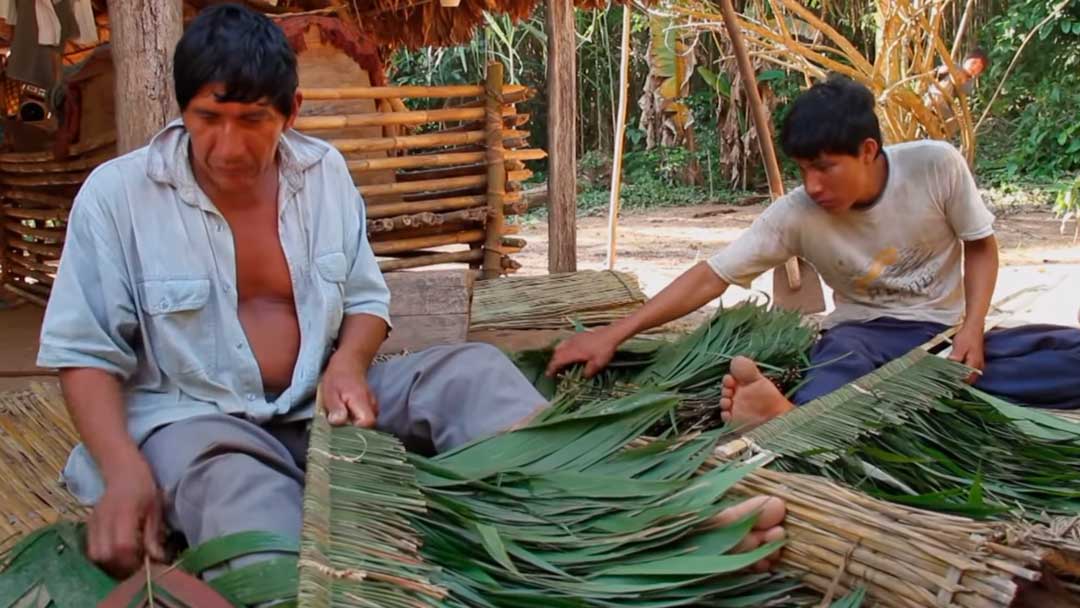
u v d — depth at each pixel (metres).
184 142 1.95
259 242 2.03
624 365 2.85
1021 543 1.59
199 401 1.99
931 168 2.71
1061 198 8.88
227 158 1.80
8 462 2.33
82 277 1.90
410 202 4.38
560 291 3.80
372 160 4.19
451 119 4.40
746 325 2.96
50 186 5.26
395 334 3.27
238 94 1.73
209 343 1.99
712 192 13.43
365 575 1.40
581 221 11.84
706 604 1.65
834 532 1.68
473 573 1.62
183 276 1.94
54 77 5.52
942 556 1.55
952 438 2.27
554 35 4.77
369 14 5.62
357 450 1.80
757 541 1.72
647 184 13.98
